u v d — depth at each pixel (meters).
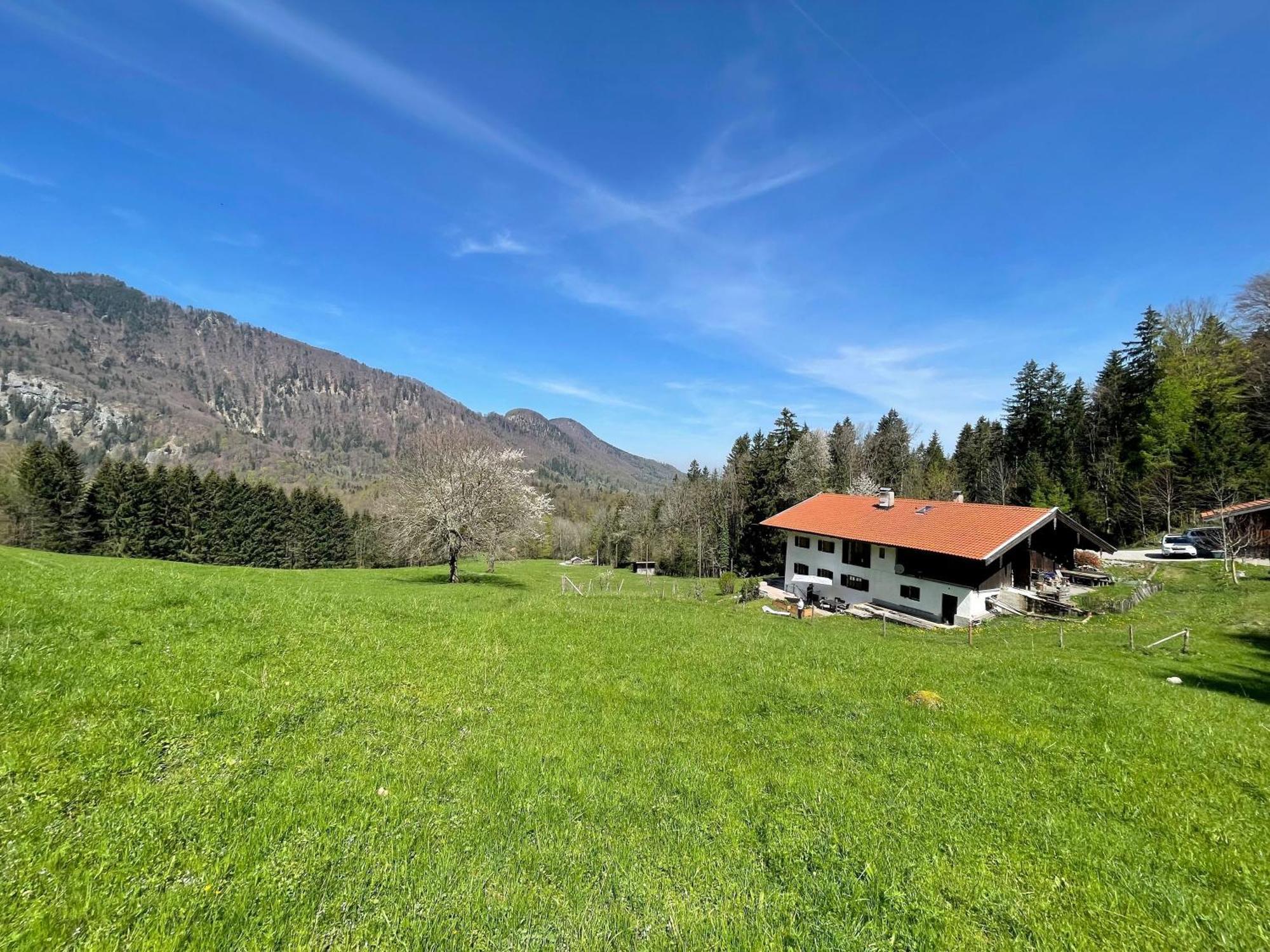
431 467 40.12
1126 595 29.39
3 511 56.69
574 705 10.34
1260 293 46.47
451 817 6.03
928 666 14.98
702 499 78.75
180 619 11.74
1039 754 8.93
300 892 4.59
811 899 5.13
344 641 12.34
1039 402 68.25
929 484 71.12
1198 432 47.94
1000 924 4.96
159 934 3.99
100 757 6.16
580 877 5.20
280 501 75.19
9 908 4.01
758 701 11.21
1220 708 12.21
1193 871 5.96
